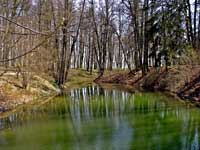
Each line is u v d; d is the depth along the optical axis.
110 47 59.53
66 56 41.72
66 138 14.37
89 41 61.91
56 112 20.55
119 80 46.47
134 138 14.05
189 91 25.98
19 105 23.28
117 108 21.45
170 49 35.06
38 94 28.05
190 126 15.59
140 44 44.22
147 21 40.16
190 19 34.41
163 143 13.18
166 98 25.22
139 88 35.41
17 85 26.58
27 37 22.05
